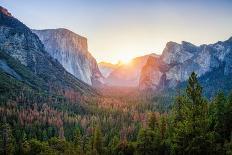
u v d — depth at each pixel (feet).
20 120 573.33
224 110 209.97
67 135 556.92
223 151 160.56
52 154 345.51
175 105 240.94
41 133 531.91
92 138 418.72
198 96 147.33
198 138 139.85
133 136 509.35
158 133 289.74
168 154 254.47
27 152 365.40
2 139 378.12
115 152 361.10
